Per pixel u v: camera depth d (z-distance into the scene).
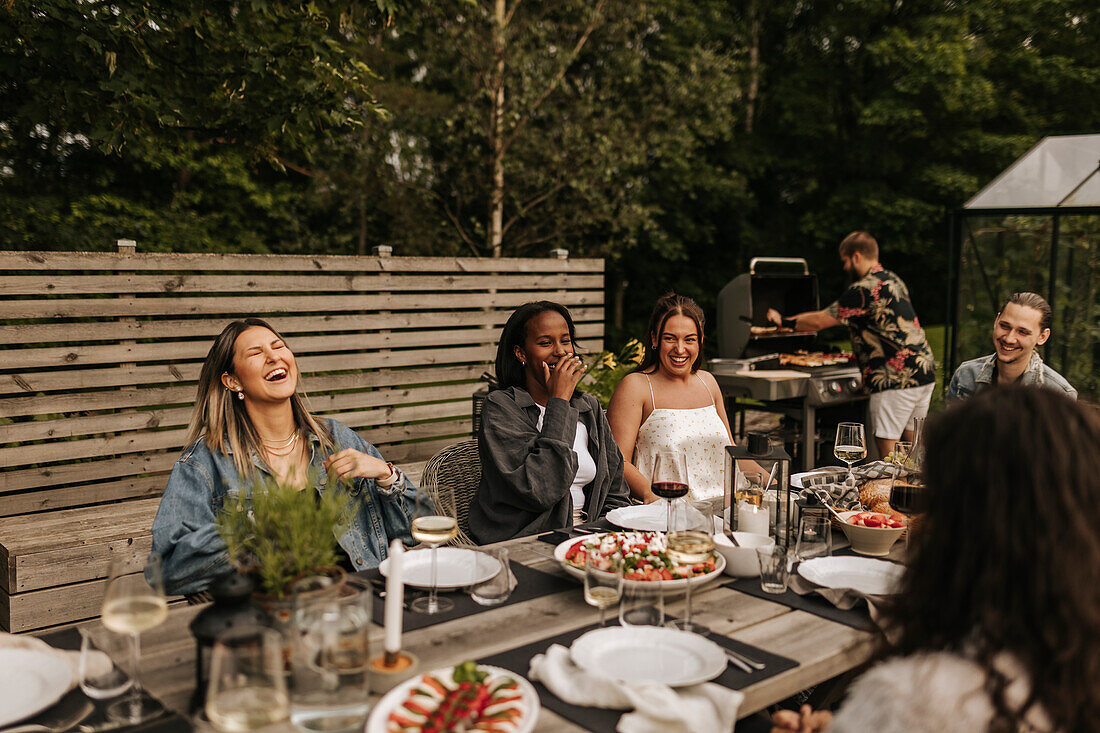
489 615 1.75
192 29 5.18
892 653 1.18
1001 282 6.04
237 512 1.56
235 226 11.02
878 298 5.37
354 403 5.29
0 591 3.27
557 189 10.48
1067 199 5.73
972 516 1.07
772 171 14.29
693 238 13.51
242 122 5.47
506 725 1.27
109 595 1.34
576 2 10.30
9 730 1.27
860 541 2.23
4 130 8.27
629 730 1.29
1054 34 12.48
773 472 2.24
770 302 6.59
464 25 9.86
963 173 12.20
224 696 1.19
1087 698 0.99
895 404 5.45
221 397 2.42
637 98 11.16
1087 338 5.71
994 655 1.03
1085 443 1.04
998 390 1.13
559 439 2.56
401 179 10.74
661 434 3.30
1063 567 1.00
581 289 6.46
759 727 1.74
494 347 5.98
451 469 2.93
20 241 8.21
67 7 4.39
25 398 4.00
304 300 5.01
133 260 4.29
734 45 13.70
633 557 1.87
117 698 1.39
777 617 1.77
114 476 4.27
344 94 5.47
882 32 12.84
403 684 1.36
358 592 1.39
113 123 4.95
